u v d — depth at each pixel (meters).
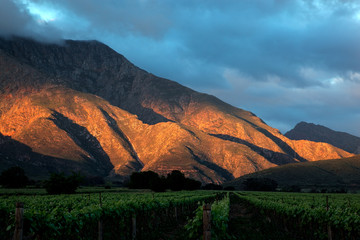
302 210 22.86
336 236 18.58
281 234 23.55
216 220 13.29
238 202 68.69
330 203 30.58
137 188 120.69
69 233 13.79
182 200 34.78
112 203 19.06
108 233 17.30
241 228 25.89
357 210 23.12
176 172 110.50
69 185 69.25
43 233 12.23
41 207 23.25
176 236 21.00
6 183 107.62
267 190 167.12
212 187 170.00
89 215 15.74
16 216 9.91
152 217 24.06
